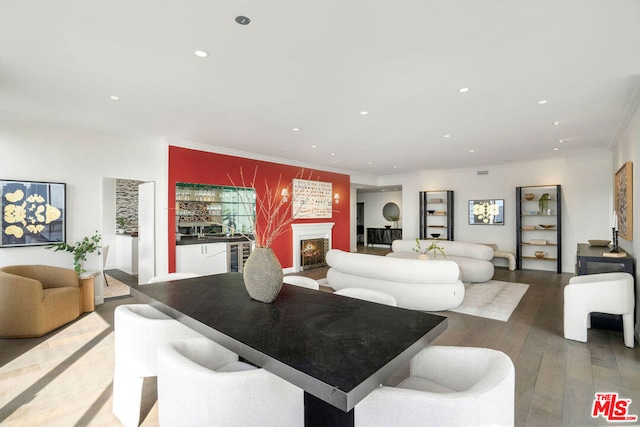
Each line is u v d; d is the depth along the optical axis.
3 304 3.28
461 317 4.01
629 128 4.11
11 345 3.17
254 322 1.70
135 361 1.93
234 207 6.35
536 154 6.56
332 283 4.96
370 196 12.73
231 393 1.25
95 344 3.20
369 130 4.70
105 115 3.96
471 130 4.70
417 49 2.42
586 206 6.88
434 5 1.90
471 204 8.51
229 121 4.23
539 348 3.12
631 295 3.10
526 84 3.07
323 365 1.21
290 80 2.97
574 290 3.28
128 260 6.80
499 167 8.06
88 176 4.61
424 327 1.63
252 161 6.43
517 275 6.75
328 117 4.07
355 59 2.58
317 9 1.94
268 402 1.31
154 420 2.04
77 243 4.46
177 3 1.88
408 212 9.59
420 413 1.17
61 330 3.57
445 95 3.35
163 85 3.07
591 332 3.52
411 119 4.16
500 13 1.98
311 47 2.40
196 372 1.28
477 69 2.76
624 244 4.65
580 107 3.71
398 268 4.21
